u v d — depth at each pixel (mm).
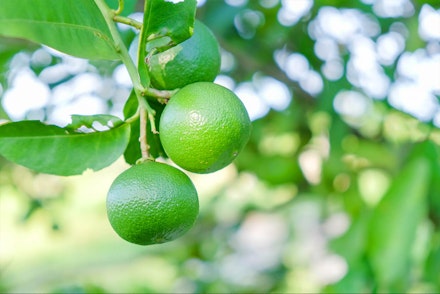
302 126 949
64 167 483
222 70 886
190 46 495
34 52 744
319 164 960
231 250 1418
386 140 920
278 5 805
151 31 469
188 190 472
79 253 1608
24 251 1646
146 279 1390
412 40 752
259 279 1344
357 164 954
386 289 760
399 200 748
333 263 1310
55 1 460
